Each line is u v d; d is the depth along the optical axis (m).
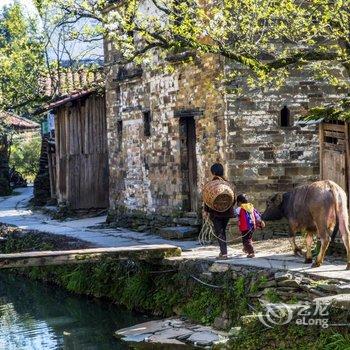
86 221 25.55
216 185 13.90
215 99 17.44
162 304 14.55
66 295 17.84
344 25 13.47
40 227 24.14
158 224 20.67
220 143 17.33
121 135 23.28
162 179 20.45
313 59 13.94
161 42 14.10
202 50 13.52
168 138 20.00
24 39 20.11
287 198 13.04
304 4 15.73
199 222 18.47
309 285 11.04
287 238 16.38
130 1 14.30
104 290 16.64
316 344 9.84
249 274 12.37
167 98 19.91
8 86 21.73
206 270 13.56
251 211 13.91
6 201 37.62
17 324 15.40
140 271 15.51
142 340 12.80
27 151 52.41
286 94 17.36
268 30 15.79
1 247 23.11
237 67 17.06
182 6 13.81
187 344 12.10
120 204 23.30
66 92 26.33
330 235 12.03
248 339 10.77
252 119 17.22
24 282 20.31
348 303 9.59
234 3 14.44
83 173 27.34
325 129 14.57
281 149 17.38
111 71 23.55
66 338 13.98
